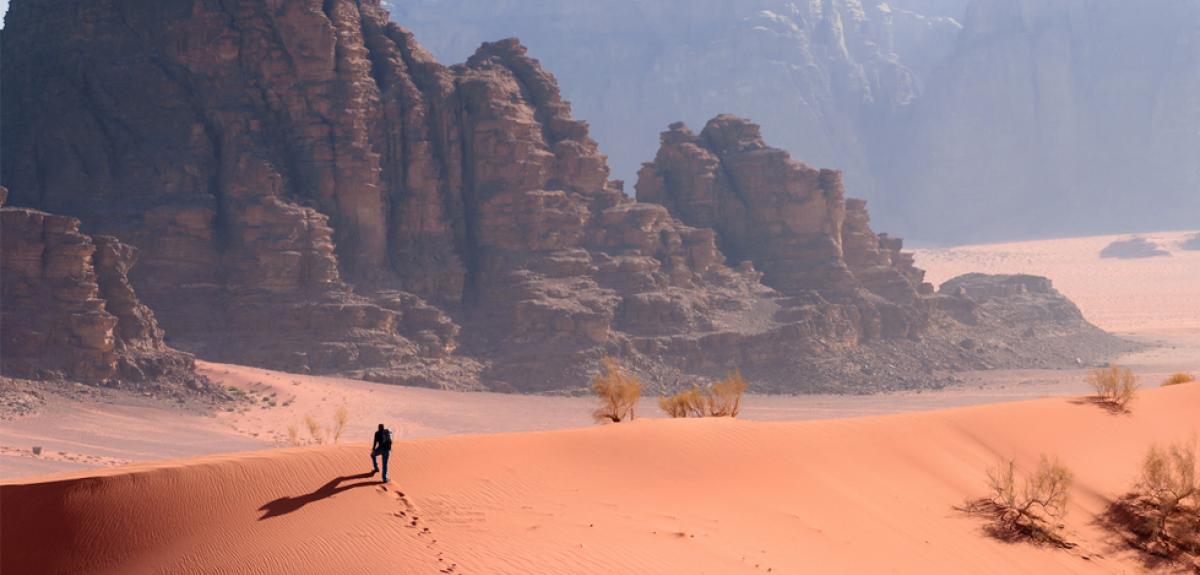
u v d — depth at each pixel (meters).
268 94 110.38
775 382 114.00
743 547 26.31
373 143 112.69
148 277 99.38
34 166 104.69
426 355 102.88
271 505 25.72
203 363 88.44
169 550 24.25
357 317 101.06
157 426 71.38
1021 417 41.88
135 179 104.44
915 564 28.52
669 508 28.53
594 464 30.80
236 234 103.38
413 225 113.62
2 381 72.69
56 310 79.50
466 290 115.06
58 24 111.69
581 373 104.31
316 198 108.00
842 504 31.44
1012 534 32.59
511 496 27.62
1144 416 44.41
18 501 25.95
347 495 26.14
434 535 24.30
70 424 67.94
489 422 83.94
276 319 99.12
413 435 77.19
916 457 36.56
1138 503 36.38
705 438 33.91
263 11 111.00
